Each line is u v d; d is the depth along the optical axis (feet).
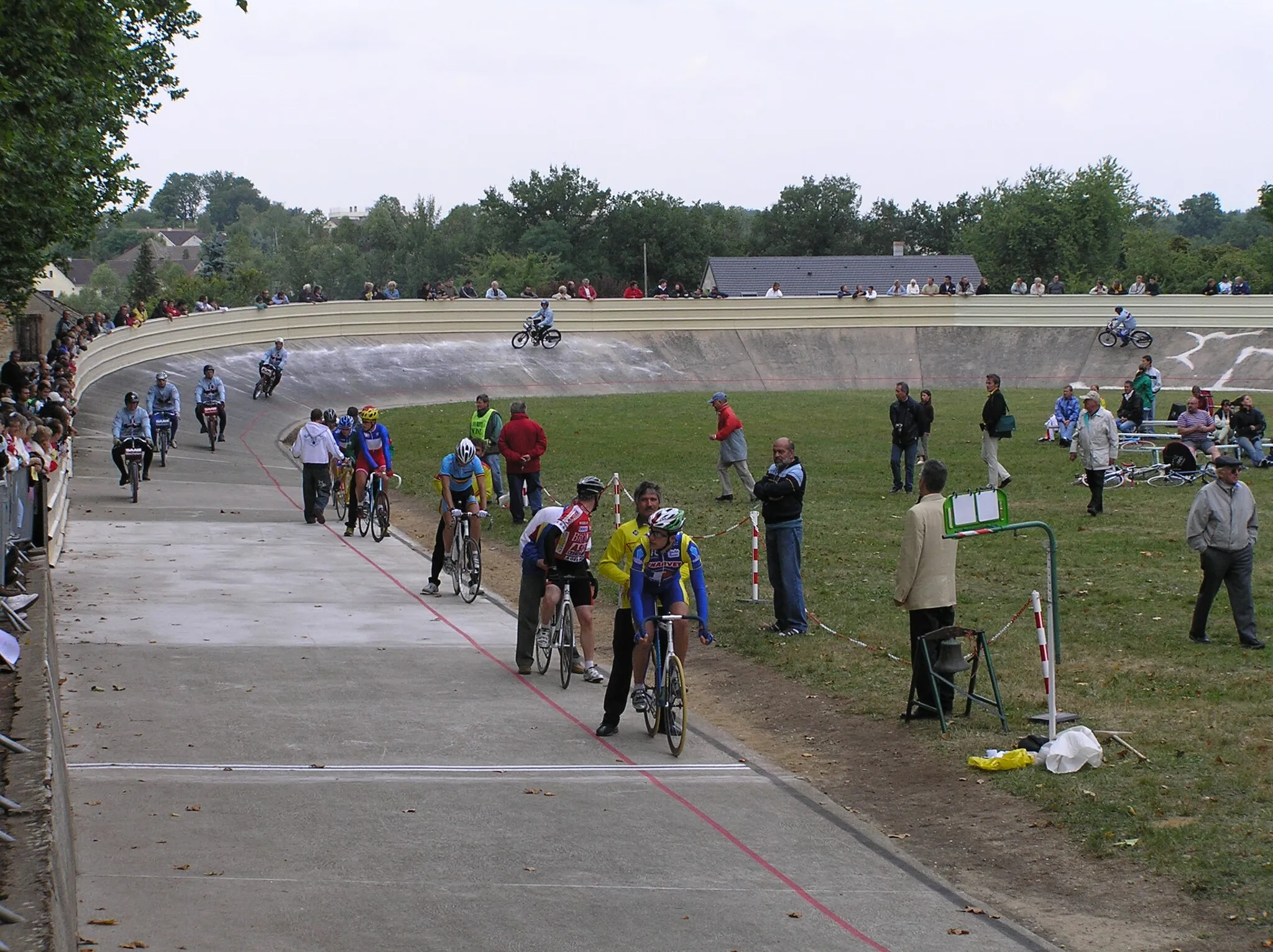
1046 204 290.56
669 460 92.53
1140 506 67.77
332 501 74.90
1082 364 168.25
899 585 32.91
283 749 30.07
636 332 172.96
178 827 24.58
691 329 174.50
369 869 23.00
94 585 48.65
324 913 20.86
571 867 23.67
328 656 39.78
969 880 24.00
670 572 31.94
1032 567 51.83
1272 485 73.77
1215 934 21.17
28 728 23.63
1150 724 31.35
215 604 46.42
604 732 32.60
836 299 177.06
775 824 26.63
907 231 377.50
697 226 324.80
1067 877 23.79
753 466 88.53
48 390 82.43
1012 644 39.96
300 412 127.34
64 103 71.56
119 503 71.10
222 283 305.32
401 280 351.46
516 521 66.54
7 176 66.69
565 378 156.46
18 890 16.31
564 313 169.58
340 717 33.09
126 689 34.58
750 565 54.03
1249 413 83.51
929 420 74.84
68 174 73.72
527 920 21.13
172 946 19.24
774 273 291.38
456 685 37.06
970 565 52.34
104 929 19.75
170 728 31.22
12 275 78.95
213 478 84.23
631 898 22.35
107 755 28.91
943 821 26.86
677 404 135.13
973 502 32.07
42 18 60.08
